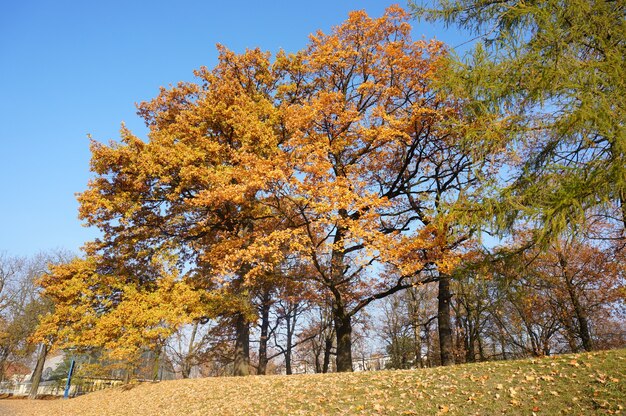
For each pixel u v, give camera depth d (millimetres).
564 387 7441
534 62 7520
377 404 8555
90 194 14531
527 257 10047
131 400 15484
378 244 11523
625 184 6273
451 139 13336
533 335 24031
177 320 13609
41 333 14703
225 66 17734
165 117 17766
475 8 9641
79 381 31844
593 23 6953
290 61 17641
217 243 14914
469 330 25953
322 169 11453
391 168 16094
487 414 7141
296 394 10641
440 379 9406
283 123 15961
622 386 6875
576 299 19516
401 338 34531
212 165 15219
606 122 6520
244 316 16750
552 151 7824
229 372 35125
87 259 15766
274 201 13586
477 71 8219
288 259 20125
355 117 13305
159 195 15680
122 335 13953
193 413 11344
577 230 7039
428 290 31656
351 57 15328
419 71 13359
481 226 8164
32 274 37594
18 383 41188
